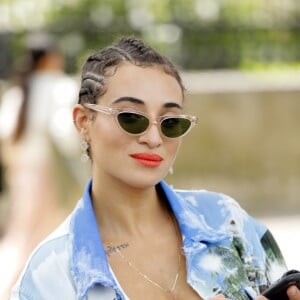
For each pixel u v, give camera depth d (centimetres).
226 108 1833
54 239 475
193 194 516
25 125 1237
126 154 471
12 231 1255
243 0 2056
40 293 460
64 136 1226
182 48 2023
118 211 485
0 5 2044
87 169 1236
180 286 477
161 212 501
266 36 2031
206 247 485
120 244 482
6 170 1366
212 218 506
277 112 1841
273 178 1844
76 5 2055
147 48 485
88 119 488
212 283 476
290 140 1841
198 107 1828
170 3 2055
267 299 470
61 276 462
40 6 2059
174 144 480
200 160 1830
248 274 491
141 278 475
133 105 471
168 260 484
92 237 470
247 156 1841
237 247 496
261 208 1830
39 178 1230
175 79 483
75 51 2019
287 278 467
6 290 1157
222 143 1834
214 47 2027
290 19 2034
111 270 464
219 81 1870
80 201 488
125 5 2059
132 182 472
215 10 2050
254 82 1861
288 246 1517
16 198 1248
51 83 1248
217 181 1834
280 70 2014
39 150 1230
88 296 453
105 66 480
